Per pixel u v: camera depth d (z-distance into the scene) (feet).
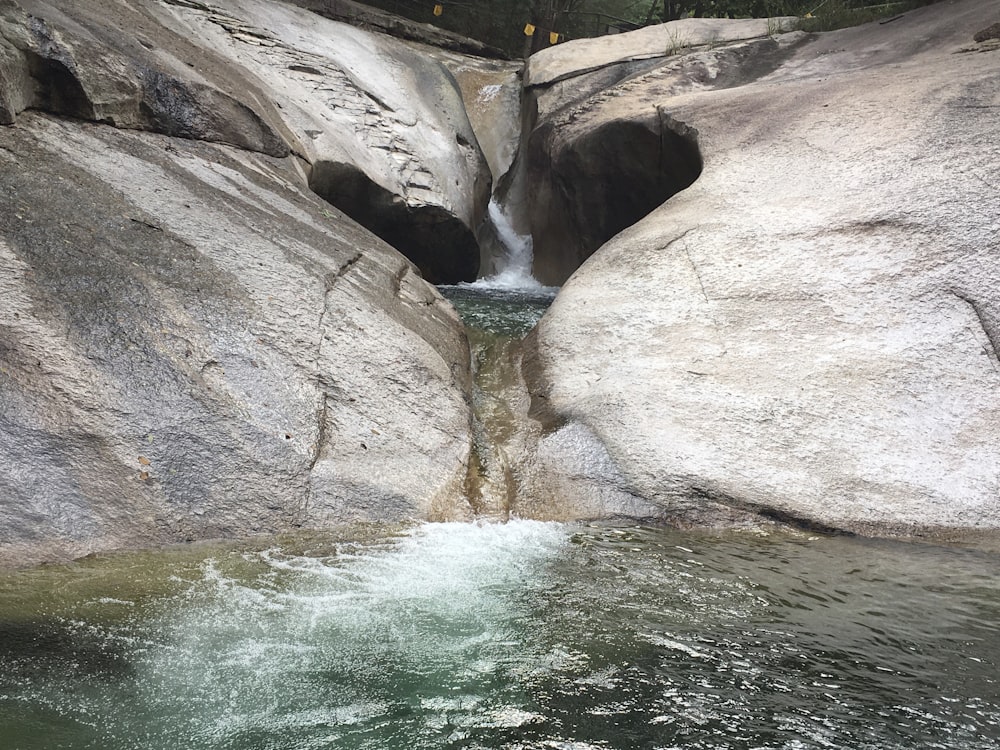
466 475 16.74
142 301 16.05
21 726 9.20
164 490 13.84
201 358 15.70
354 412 16.71
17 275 15.07
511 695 10.32
